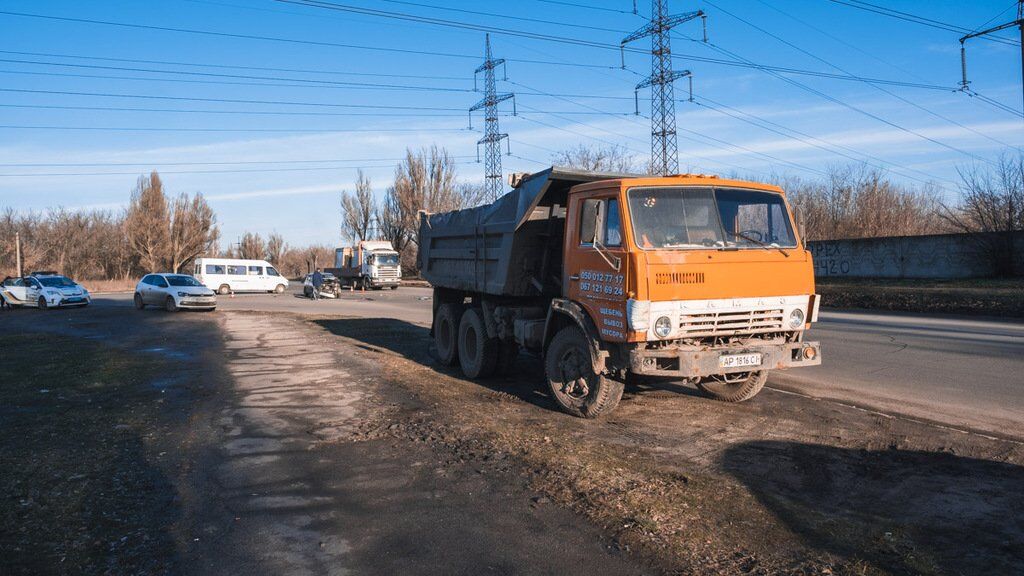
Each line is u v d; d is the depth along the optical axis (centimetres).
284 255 9044
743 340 677
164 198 6122
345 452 596
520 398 828
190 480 523
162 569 369
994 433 621
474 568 366
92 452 602
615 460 550
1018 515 429
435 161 5541
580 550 386
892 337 1323
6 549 395
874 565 361
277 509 459
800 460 550
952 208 3512
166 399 844
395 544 399
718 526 415
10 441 641
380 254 4400
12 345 1488
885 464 537
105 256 6594
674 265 629
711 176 699
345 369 1066
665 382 891
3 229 6300
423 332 1636
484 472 530
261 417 739
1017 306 1748
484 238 973
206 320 2089
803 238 715
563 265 753
